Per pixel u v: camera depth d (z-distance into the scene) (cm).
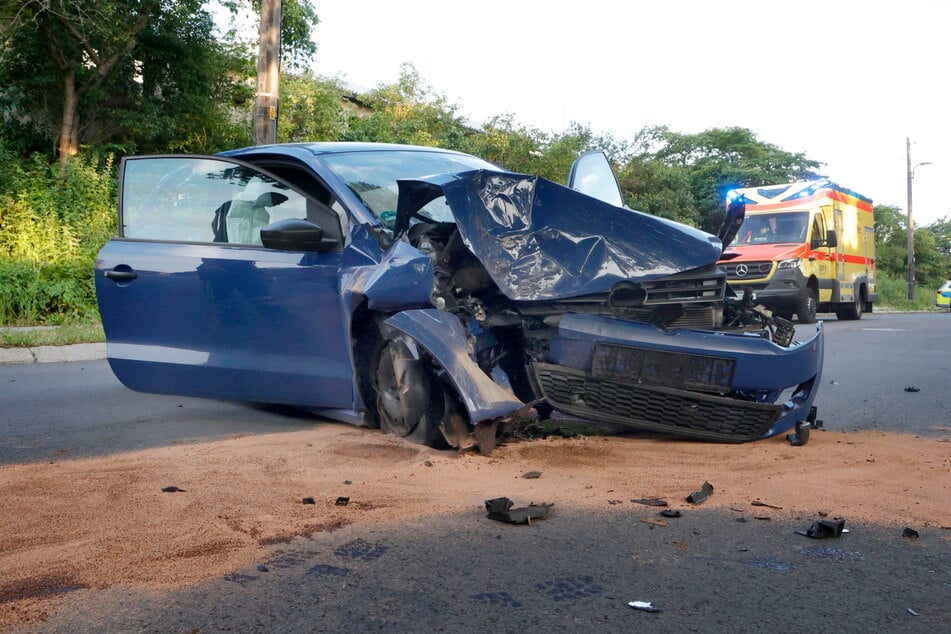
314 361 428
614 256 383
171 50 1694
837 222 1791
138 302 490
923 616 209
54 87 1567
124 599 215
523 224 386
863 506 301
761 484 328
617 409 388
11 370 744
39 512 285
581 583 229
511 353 411
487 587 225
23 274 1086
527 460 364
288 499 302
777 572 239
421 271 377
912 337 1298
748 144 4556
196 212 492
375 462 360
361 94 2659
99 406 536
